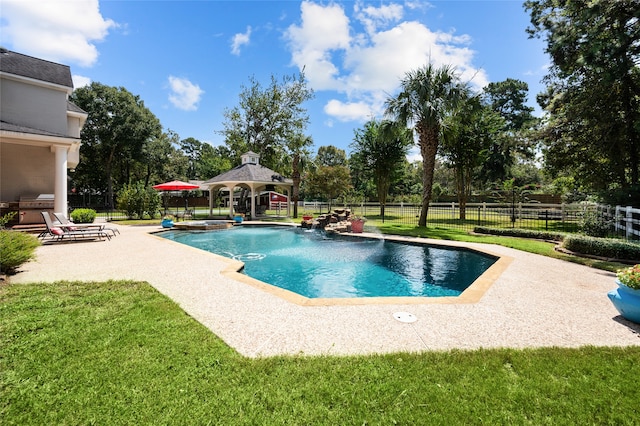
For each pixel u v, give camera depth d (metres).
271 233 14.41
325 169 34.34
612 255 7.18
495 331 3.42
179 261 7.01
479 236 11.56
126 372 2.48
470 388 2.33
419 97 13.94
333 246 10.90
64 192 11.47
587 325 3.60
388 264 8.27
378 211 25.34
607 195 11.73
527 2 15.61
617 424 1.95
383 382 2.39
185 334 3.19
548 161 17.58
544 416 2.03
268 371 2.53
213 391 2.26
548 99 17.38
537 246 9.10
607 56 11.62
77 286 4.91
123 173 40.88
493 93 39.34
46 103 12.99
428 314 3.91
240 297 4.51
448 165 21.34
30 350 2.81
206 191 44.56
